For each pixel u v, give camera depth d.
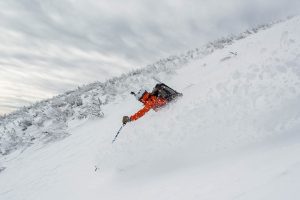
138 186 5.44
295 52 5.47
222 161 4.55
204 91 7.78
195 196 3.68
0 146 13.70
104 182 6.52
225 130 5.17
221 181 3.75
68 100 18.19
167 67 18.00
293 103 4.85
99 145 9.22
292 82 5.05
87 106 14.39
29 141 13.02
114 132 9.84
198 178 4.31
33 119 16.41
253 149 4.44
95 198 6.01
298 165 3.08
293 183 2.77
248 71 5.62
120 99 15.33
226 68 11.07
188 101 7.39
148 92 8.11
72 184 7.38
